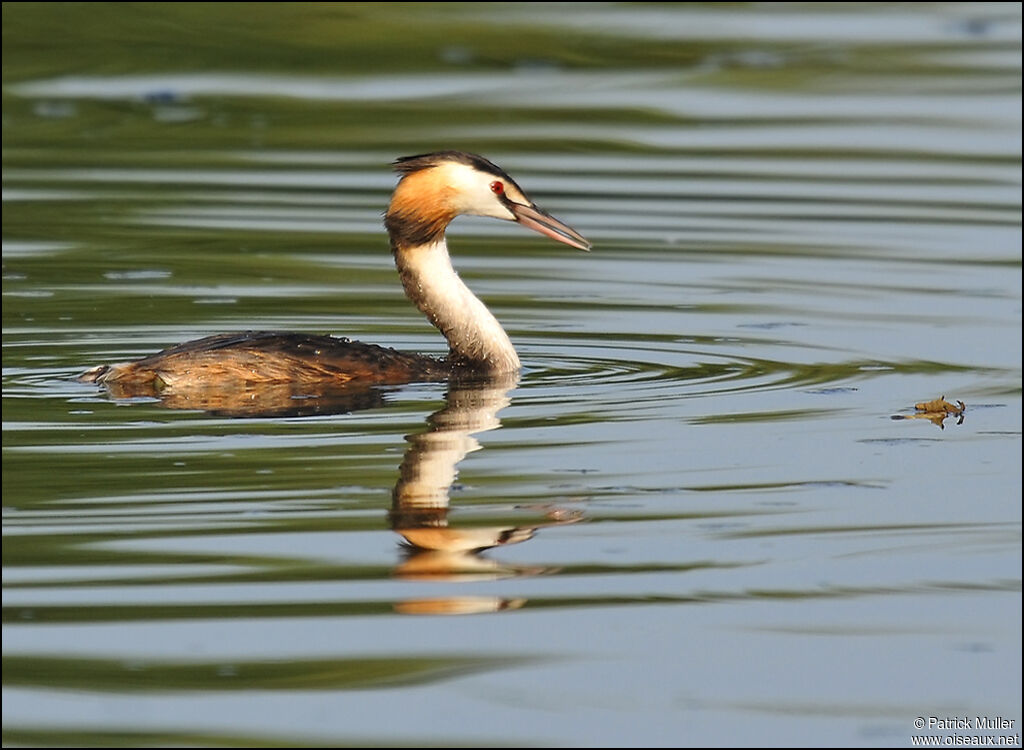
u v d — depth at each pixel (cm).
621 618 964
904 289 1780
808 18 3058
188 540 1048
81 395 1355
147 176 2214
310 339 1412
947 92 2620
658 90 2625
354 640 931
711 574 1023
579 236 1491
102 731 834
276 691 876
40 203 2094
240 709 858
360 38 2819
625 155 2325
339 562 1026
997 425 1316
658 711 866
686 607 979
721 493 1154
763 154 2338
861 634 949
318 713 855
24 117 2456
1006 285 1797
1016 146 2381
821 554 1054
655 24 2983
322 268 1859
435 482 1155
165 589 983
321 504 1113
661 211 2089
